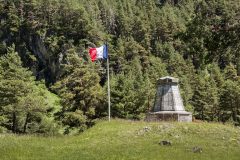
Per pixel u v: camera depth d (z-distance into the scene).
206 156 19.80
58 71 169.75
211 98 78.75
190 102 84.38
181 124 29.00
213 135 26.56
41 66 177.12
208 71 140.88
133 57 172.50
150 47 187.25
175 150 21.23
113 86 62.53
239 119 71.81
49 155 19.28
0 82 53.28
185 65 150.75
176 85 40.38
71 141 25.83
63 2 187.62
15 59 57.78
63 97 50.97
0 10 188.00
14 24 182.88
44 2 187.50
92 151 20.64
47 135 30.91
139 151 20.59
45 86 154.25
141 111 64.19
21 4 187.00
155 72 129.38
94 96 51.22
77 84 51.66
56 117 52.09
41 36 178.38
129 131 27.59
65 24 183.62
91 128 31.00
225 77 115.31
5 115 54.06
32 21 181.25
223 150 22.09
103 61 157.75
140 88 71.44
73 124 50.25
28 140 25.64
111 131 27.98
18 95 53.75
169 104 39.53
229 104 72.94
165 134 26.70
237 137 26.19
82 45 174.25
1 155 18.92
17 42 182.12
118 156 18.92
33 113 54.25
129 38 189.38
